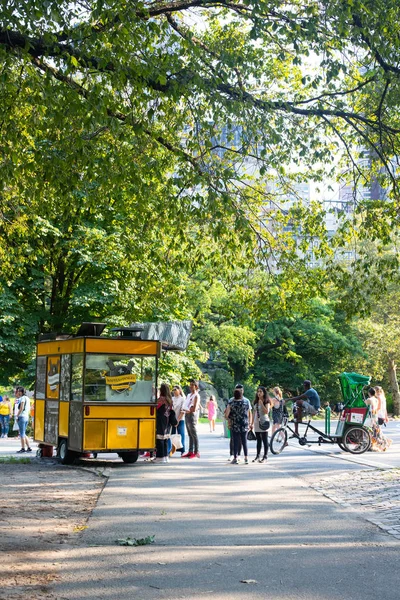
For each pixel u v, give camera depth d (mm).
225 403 59969
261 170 13344
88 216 31141
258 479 15414
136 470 17422
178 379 34812
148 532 9477
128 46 10445
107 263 31609
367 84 14805
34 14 9539
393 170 15305
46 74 10352
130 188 13102
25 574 7309
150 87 11430
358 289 16672
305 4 12602
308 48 12867
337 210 16562
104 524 10031
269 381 65812
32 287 33062
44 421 21375
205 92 11688
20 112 13023
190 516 10688
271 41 13125
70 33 10195
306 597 6531
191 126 13367
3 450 26141
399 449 24812
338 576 7281
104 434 18656
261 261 16547
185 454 21609
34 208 17875
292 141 13594
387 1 12227
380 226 15898
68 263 33844
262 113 12617
